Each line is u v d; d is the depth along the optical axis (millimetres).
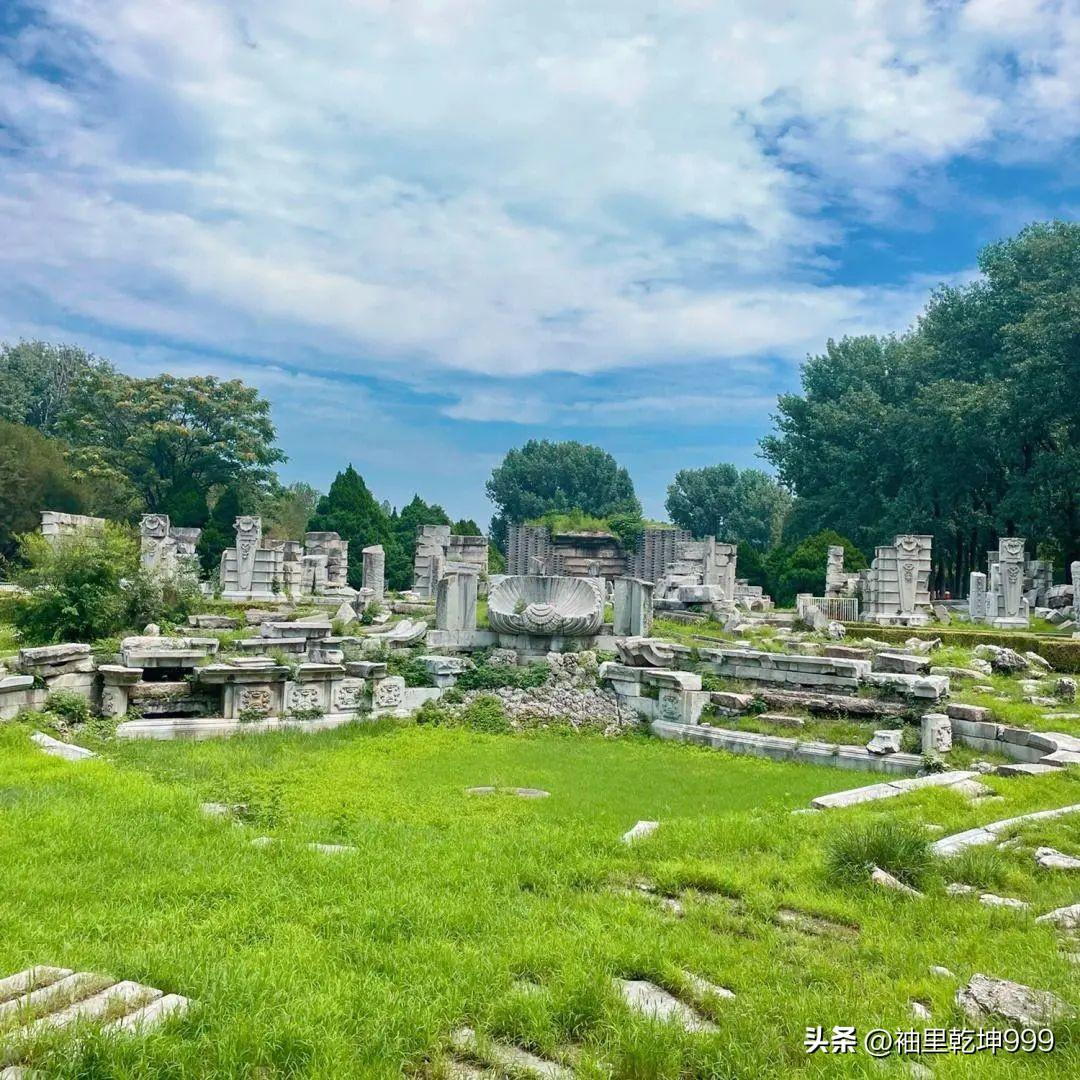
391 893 6402
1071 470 38750
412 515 55125
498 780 11852
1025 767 11430
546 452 81250
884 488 51000
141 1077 3906
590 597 18719
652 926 5996
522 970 5312
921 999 5168
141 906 6121
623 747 14703
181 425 51750
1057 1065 4312
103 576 18469
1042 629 28672
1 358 66750
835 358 58656
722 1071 4285
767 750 14039
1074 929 6156
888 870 7211
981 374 46062
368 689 15844
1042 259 42969
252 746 13188
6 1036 4051
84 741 12820
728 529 81375
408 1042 4441
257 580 31500
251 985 4812
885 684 14742
